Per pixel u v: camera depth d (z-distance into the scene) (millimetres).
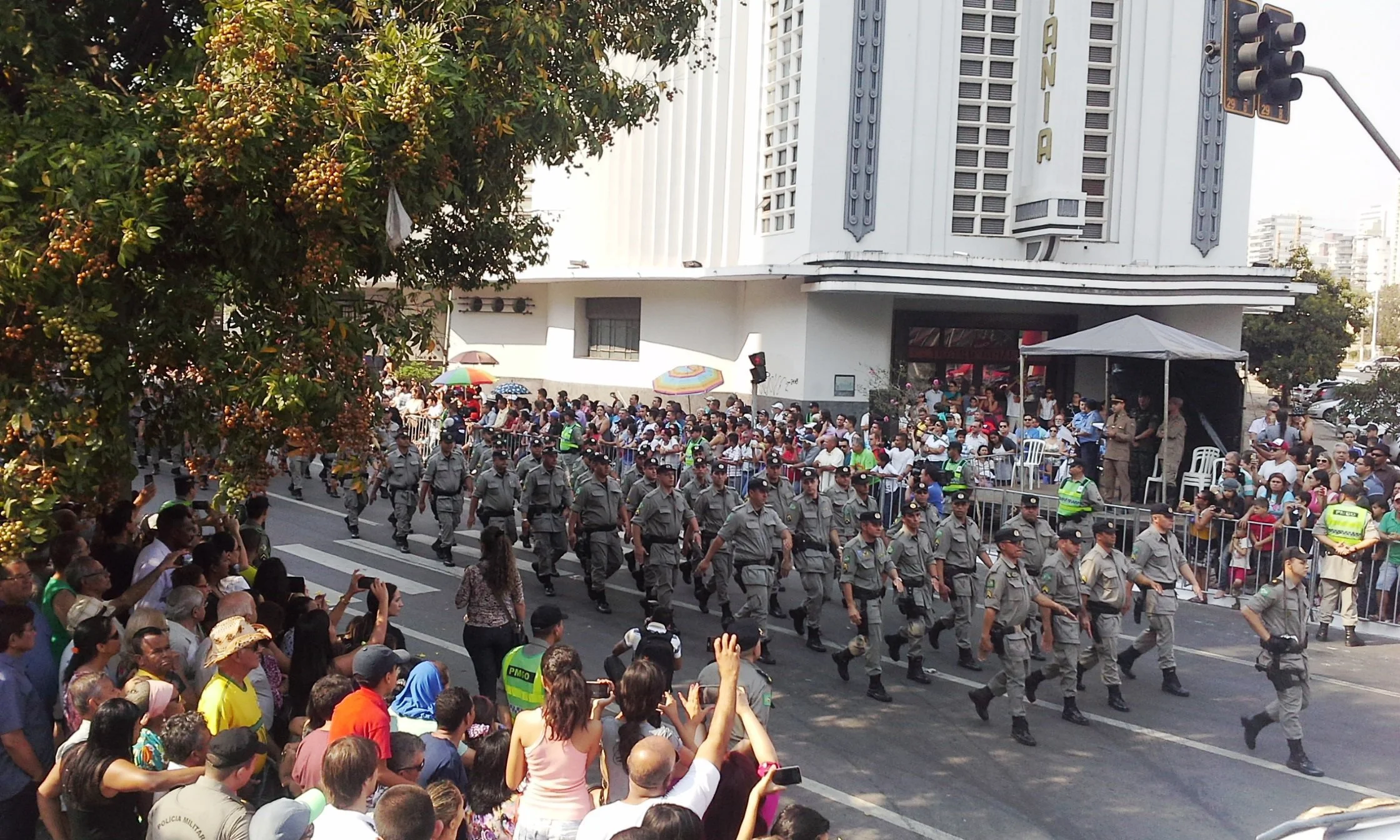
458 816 4555
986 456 18312
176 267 6570
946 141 24281
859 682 10531
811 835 3977
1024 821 7305
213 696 5809
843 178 23766
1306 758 8289
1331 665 11188
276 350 6320
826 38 23516
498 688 9461
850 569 10172
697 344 27984
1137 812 7453
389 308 7750
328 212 6227
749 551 11039
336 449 6711
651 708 5297
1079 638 9484
